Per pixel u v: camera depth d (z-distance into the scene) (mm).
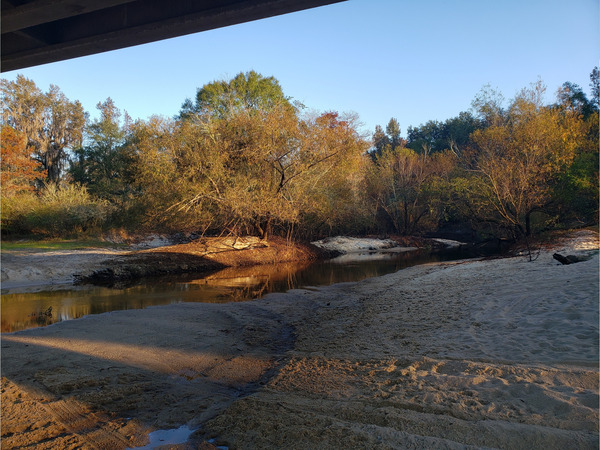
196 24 5949
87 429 4613
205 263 22938
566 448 3613
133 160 28844
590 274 10547
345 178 31719
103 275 18797
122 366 6777
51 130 51906
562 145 24188
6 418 4844
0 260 19109
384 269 21672
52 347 7828
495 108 31719
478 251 30359
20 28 6129
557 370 5250
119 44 6781
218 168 25141
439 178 36562
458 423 4113
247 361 7266
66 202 32250
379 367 6133
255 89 40844
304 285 16781
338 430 4164
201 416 4934
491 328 7668
